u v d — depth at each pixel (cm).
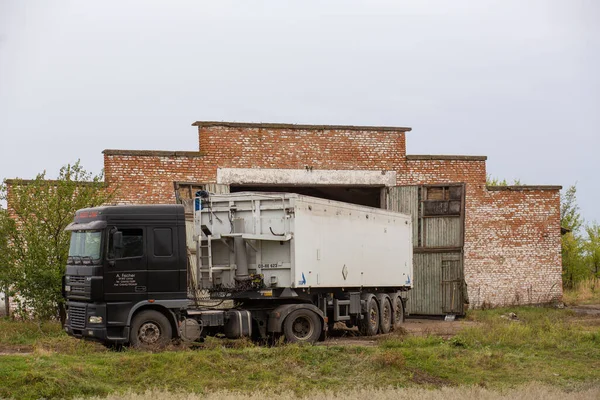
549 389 1339
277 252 1839
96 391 1290
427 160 3031
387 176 2967
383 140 2972
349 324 2212
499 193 3122
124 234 1683
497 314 2791
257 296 1830
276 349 1617
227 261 1859
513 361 1667
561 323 2253
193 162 2703
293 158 2841
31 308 2252
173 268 1716
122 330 1662
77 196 2156
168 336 1702
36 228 2092
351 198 3203
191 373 1430
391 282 2320
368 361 1565
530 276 3139
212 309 1841
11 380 1270
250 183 2772
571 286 4284
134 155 2633
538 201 3169
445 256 2847
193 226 1873
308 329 1888
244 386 1378
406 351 1659
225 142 2755
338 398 1229
